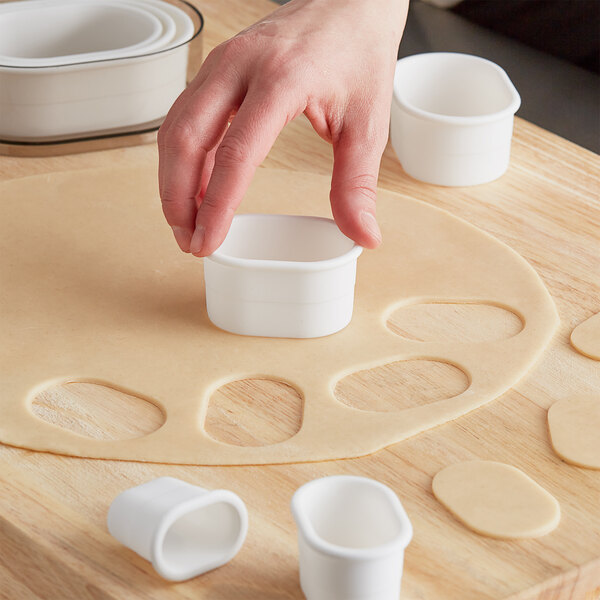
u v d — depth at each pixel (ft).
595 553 2.11
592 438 2.42
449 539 2.14
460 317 2.92
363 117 3.01
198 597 1.98
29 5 4.00
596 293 3.05
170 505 1.97
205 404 2.55
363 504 1.99
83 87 3.69
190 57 3.96
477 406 2.55
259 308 2.74
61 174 3.55
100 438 2.43
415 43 5.19
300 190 3.51
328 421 2.48
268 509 2.22
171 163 2.75
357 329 2.84
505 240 3.31
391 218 3.34
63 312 2.86
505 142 3.60
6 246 3.14
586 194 3.61
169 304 2.92
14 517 2.17
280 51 2.91
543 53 5.18
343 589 1.86
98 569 2.04
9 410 2.49
